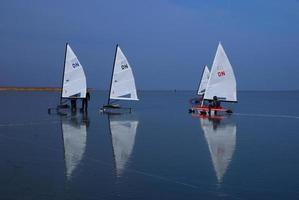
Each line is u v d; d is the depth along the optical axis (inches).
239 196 519.5
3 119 1521.9
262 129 1254.9
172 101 3698.3
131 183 571.2
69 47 1740.9
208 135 1096.8
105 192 526.0
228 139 1019.9
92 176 606.9
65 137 1029.8
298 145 922.1
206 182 580.7
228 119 1608.0
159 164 698.2
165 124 1379.2
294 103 3410.4
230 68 1697.8
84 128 1237.1
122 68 1781.5
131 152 817.5
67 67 1753.2
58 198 501.4
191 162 719.7
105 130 1189.1
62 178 593.6
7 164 685.3
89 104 2819.9
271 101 3944.4
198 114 1866.4
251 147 893.2
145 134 1109.1
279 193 532.4
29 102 3078.2
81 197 505.4
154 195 516.1
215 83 1718.8
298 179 601.6
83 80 1776.6
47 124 1346.0
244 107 2672.2
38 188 540.4
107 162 710.5
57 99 3811.5
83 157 756.0
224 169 663.8
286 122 1502.2
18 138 1007.6
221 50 1690.5
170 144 927.0
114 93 1791.3
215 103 1803.6
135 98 1796.3
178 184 569.3
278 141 985.5
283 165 696.4
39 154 781.9
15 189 535.5
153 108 2395.4
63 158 742.5
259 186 563.5
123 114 1843.0
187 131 1182.3
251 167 681.6
